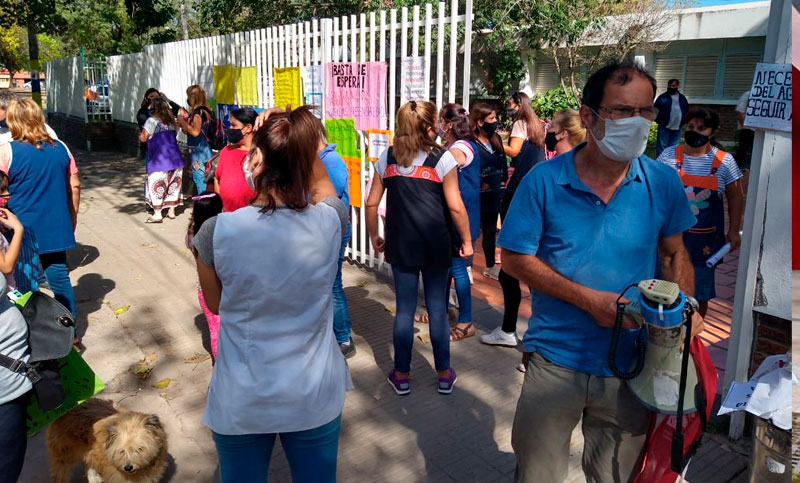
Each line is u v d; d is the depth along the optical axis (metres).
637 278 2.21
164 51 12.02
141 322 5.32
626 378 2.13
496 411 3.92
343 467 3.36
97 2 25.48
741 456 3.35
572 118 4.42
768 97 2.98
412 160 3.79
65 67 18.64
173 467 3.38
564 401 2.26
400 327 4.00
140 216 9.34
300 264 2.11
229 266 2.06
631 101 2.01
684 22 16.67
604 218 2.17
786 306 3.12
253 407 2.11
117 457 2.74
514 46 16.55
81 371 2.90
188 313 5.54
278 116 2.17
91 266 6.87
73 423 2.94
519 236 2.26
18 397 2.55
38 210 4.32
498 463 3.40
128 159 15.63
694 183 4.12
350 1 14.90
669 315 1.96
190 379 4.35
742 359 3.34
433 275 3.96
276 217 2.10
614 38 16.48
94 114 17.48
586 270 2.19
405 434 3.67
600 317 2.11
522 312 5.54
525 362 2.66
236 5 17.56
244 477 2.24
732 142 17.05
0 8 15.69
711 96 17.39
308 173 2.16
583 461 2.43
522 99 5.85
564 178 2.21
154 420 2.96
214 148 9.02
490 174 5.91
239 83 8.70
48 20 16.17
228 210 3.87
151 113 8.80
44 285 6.01
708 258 4.16
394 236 3.90
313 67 6.97
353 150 6.57
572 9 15.89
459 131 4.75
